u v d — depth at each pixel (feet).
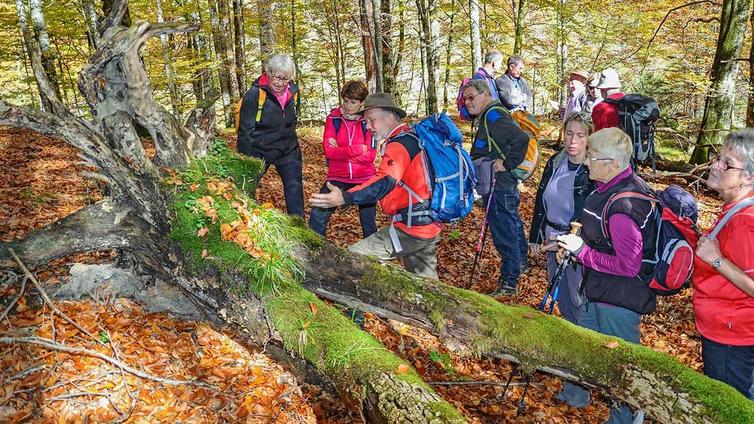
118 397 10.29
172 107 54.03
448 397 12.75
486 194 17.43
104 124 11.18
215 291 11.34
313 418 10.93
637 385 9.52
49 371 10.42
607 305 10.75
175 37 61.41
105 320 11.86
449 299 11.27
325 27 63.98
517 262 17.83
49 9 45.34
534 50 59.31
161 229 11.64
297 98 16.74
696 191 32.50
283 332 10.68
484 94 17.15
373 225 17.83
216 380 11.24
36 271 12.23
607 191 10.32
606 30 54.19
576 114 12.78
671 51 47.11
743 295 9.10
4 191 22.25
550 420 12.47
